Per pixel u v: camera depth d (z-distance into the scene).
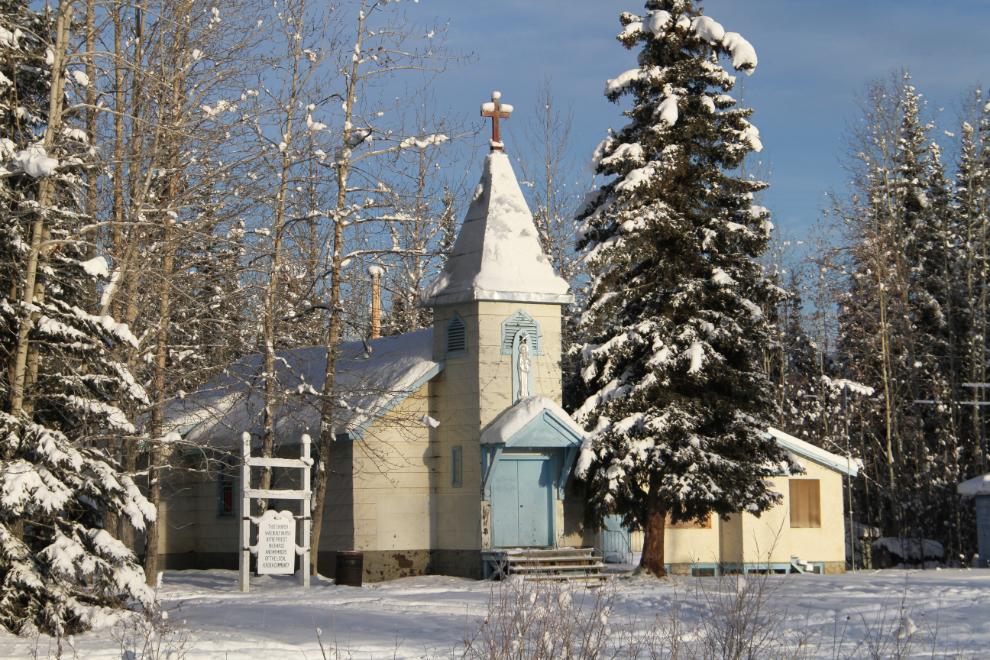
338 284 26.19
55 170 15.97
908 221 45.69
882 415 43.25
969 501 41.00
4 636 14.04
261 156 21.31
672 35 24.81
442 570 26.88
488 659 11.20
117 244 19.53
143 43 19.98
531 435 25.58
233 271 21.89
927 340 44.28
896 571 29.53
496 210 27.97
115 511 15.65
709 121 24.78
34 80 17.42
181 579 26.88
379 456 25.83
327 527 27.59
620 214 24.28
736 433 24.34
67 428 17.11
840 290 45.88
